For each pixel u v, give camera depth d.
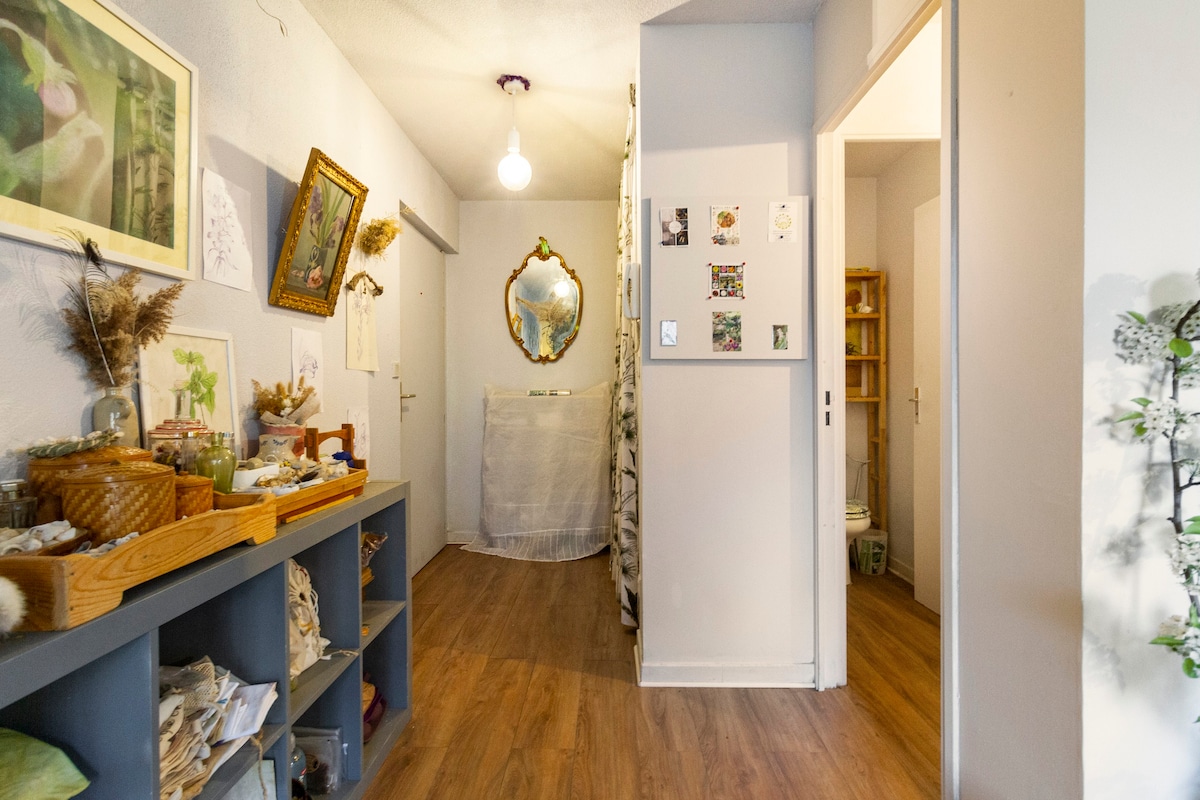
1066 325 0.95
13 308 1.02
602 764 1.65
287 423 1.71
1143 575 0.94
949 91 1.25
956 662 1.26
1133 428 0.92
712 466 2.12
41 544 0.85
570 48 2.27
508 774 1.61
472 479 4.18
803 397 2.12
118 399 1.17
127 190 1.24
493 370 4.17
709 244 2.11
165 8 1.36
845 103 1.83
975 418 1.19
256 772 1.18
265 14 1.78
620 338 3.13
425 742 1.76
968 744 1.23
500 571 3.52
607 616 2.79
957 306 1.25
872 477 3.61
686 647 2.13
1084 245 0.92
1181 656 0.95
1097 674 0.94
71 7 1.10
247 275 1.69
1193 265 0.93
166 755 0.95
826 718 1.89
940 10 1.35
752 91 2.11
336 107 2.26
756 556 2.12
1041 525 1.02
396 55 2.32
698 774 1.61
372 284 2.61
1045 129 0.99
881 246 3.56
